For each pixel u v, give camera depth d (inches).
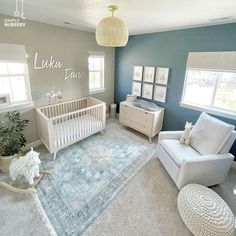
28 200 78.9
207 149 90.4
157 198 82.7
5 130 97.2
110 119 186.7
